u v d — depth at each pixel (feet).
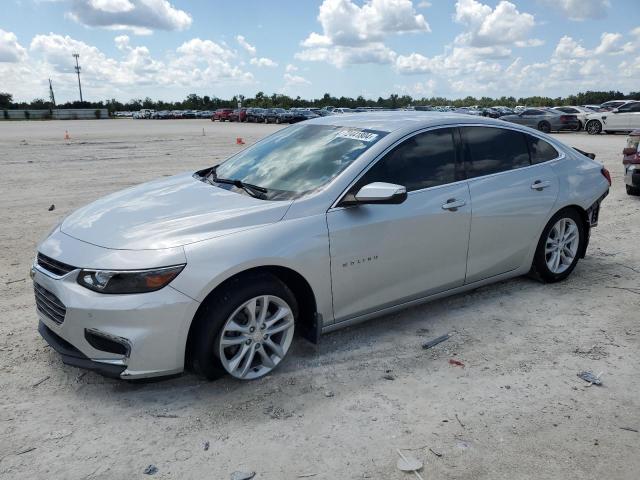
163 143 79.77
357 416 10.32
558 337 13.70
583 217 17.35
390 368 12.13
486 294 16.48
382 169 12.91
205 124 171.94
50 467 8.87
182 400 10.82
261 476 8.70
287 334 11.78
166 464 8.98
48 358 12.38
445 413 10.44
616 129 88.07
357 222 12.18
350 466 8.96
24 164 50.31
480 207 14.40
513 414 10.43
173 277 10.18
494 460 9.14
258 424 10.06
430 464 9.02
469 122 14.93
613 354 12.84
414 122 14.02
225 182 13.84
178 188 13.75
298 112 163.02
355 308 12.71
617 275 18.26
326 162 13.12
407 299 13.69
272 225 11.33
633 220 26.21
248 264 10.69
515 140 15.88
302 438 9.67
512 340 13.52
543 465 9.03
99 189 35.45
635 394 11.16
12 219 26.17
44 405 10.58
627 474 8.84
